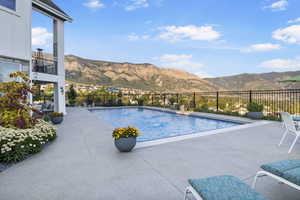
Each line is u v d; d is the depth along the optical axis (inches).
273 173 84.0
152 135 298.4
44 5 339.6
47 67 378.6
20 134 143.6
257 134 221.0
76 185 98.4
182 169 119.2
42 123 196.4
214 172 114.7
